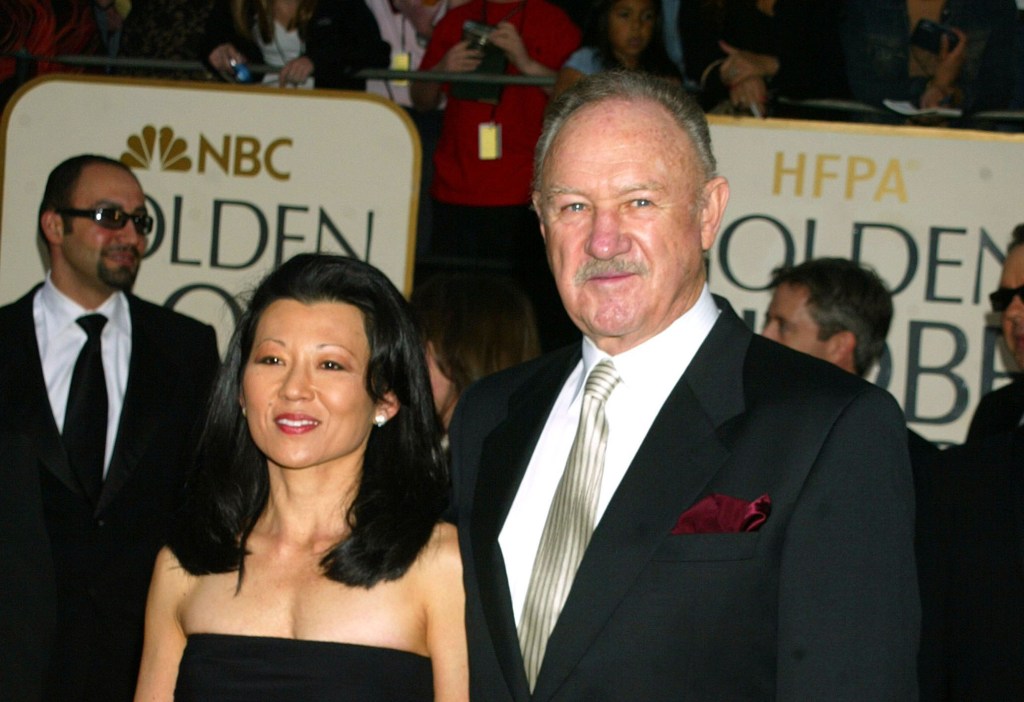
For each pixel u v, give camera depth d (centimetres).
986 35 442
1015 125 438
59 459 318
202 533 205
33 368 328
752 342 186
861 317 312
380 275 206
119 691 316
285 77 434
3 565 308
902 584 161
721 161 383
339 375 196
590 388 183
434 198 460
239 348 210
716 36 443
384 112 391
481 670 183
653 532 169
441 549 200
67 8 479
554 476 186
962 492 235
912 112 422
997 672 222
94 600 314
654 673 165
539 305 447
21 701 306
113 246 336
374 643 196
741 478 169
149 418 329
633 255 174
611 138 174
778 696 161
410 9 479
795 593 161
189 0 479
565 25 456
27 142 397
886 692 156
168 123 395
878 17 442
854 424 165
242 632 198
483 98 441
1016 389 325
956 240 377
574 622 169
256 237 392
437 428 211
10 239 396
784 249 381
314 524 204
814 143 381
